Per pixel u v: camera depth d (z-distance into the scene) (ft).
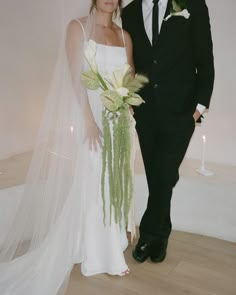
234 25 9.23
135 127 7.59
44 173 6.10
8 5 8.81
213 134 10.14
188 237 8.77
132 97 6.07
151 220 7.50
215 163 10.13
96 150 6.58
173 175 7.29
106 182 6.65
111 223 6.73
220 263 7.55
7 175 8.26
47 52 8.42
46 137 6.04
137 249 7.64
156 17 6.77
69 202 6.20
